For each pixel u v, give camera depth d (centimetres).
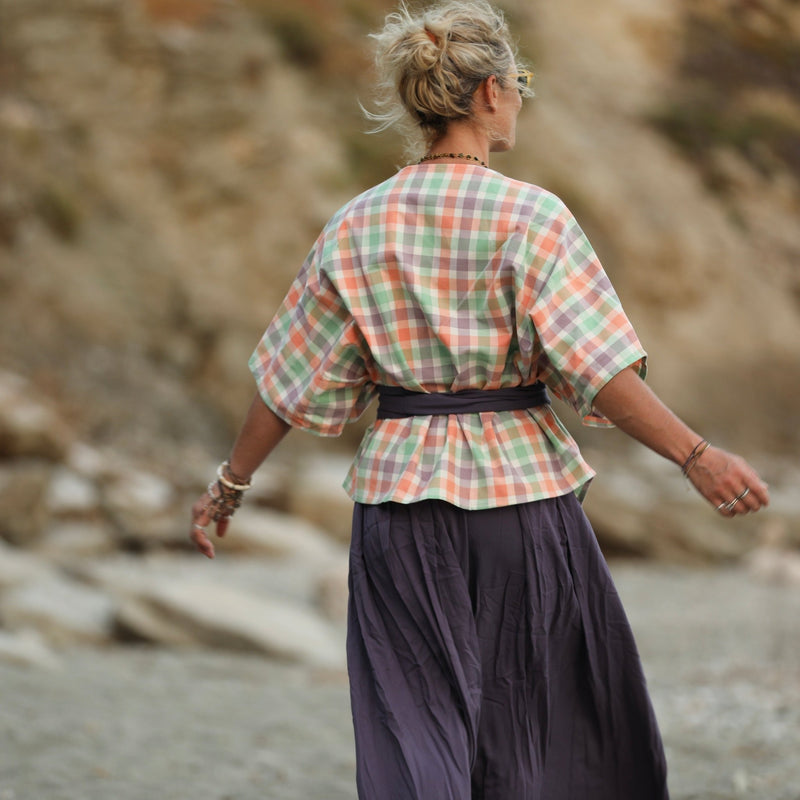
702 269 7000
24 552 3141
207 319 5244
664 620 2778
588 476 729
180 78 5731
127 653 2147
